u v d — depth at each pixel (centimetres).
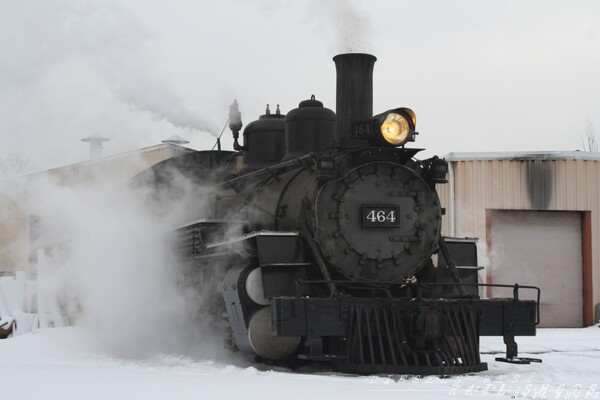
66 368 1051
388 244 1120
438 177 1169
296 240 1097
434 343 1017
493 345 1712
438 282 1162
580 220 2472
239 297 1078
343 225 1097
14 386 830
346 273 1094
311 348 1002
